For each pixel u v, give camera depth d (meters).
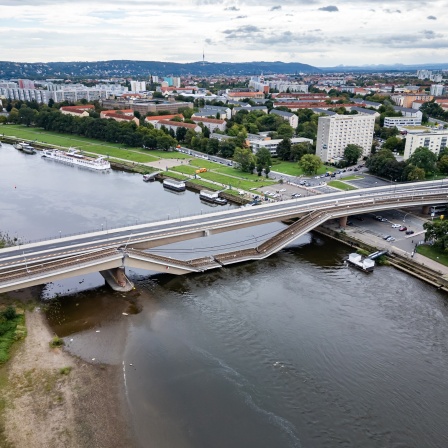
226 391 108.69
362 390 110.31
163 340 128.00
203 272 171.62
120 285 157.50
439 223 187.12
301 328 134.88
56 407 102.00
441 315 143.25
